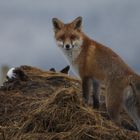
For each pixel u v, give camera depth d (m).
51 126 27.92
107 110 31.92
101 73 33.50
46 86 35.81
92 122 28.09
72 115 28.25
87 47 34.72
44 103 30.17
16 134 27.72
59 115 28.30
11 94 34.19
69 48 34.44
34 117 28.61
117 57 33.25
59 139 26.41
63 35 35.12
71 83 37.41
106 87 32.75
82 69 34.72
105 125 28.36
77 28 35.38
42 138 26.62
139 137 27.59
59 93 29.64
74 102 29.16
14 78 37.22
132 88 30.83
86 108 29.72
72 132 26.73
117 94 31.56
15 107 31.80
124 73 31.80
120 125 30.89
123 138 27.06
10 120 30.20
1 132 28.08
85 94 34.31
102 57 33.66
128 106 31.06
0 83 40.81
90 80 34.53
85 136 26.45
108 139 26.58
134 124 31.77
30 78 38.03
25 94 34.34
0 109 31.81
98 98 34.19
